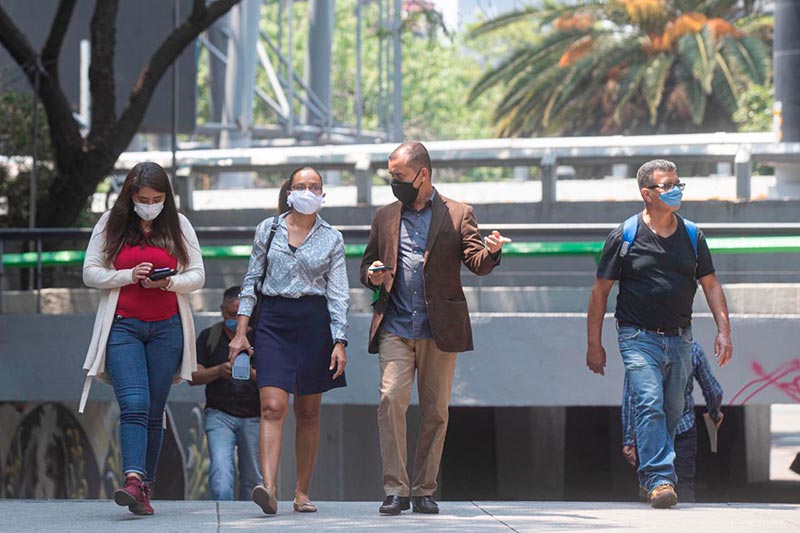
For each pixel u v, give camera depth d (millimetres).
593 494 49969
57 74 41531
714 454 49312
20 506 22531
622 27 95125
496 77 94312
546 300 32906
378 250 21188
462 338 20719
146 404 20312
